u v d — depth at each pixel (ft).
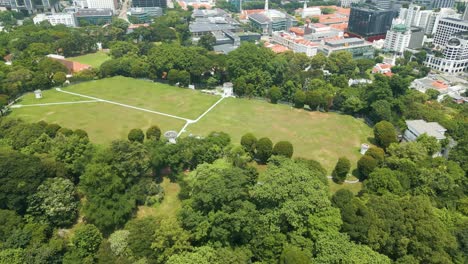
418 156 282.15
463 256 197.47
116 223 220.02
